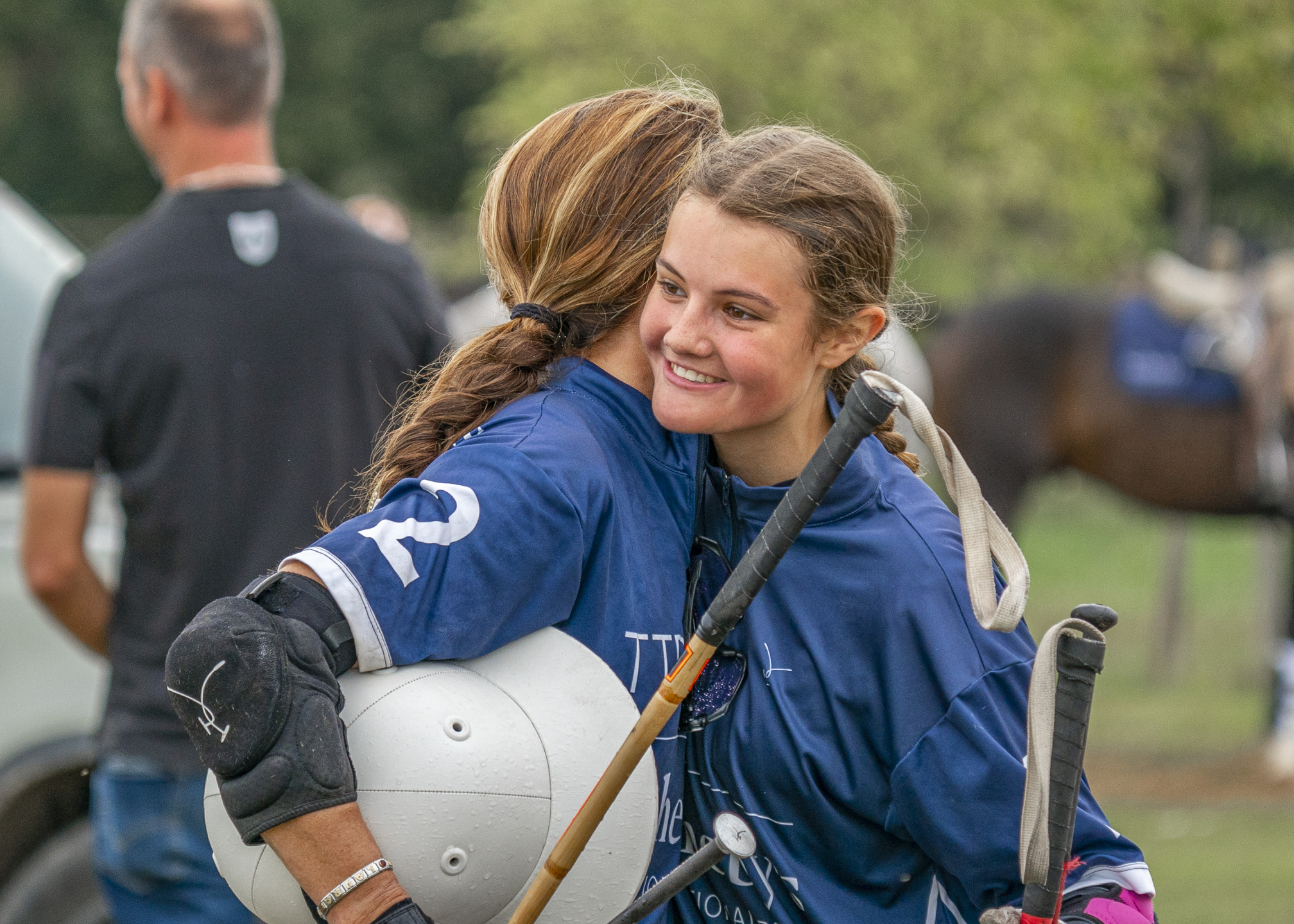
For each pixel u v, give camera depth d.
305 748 5.88
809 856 6.86
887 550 6.67
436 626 6.17
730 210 6.24
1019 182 43.75
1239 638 41.12
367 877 5.91
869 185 6.46
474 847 6.20
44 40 84.69
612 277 6.90
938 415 32.88
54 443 11.54
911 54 40.34
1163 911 19.72
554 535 6.33
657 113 7.10
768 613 6.77
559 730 6.37
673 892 6.20
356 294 11.85
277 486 11.55
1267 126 43.59
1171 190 67.50
